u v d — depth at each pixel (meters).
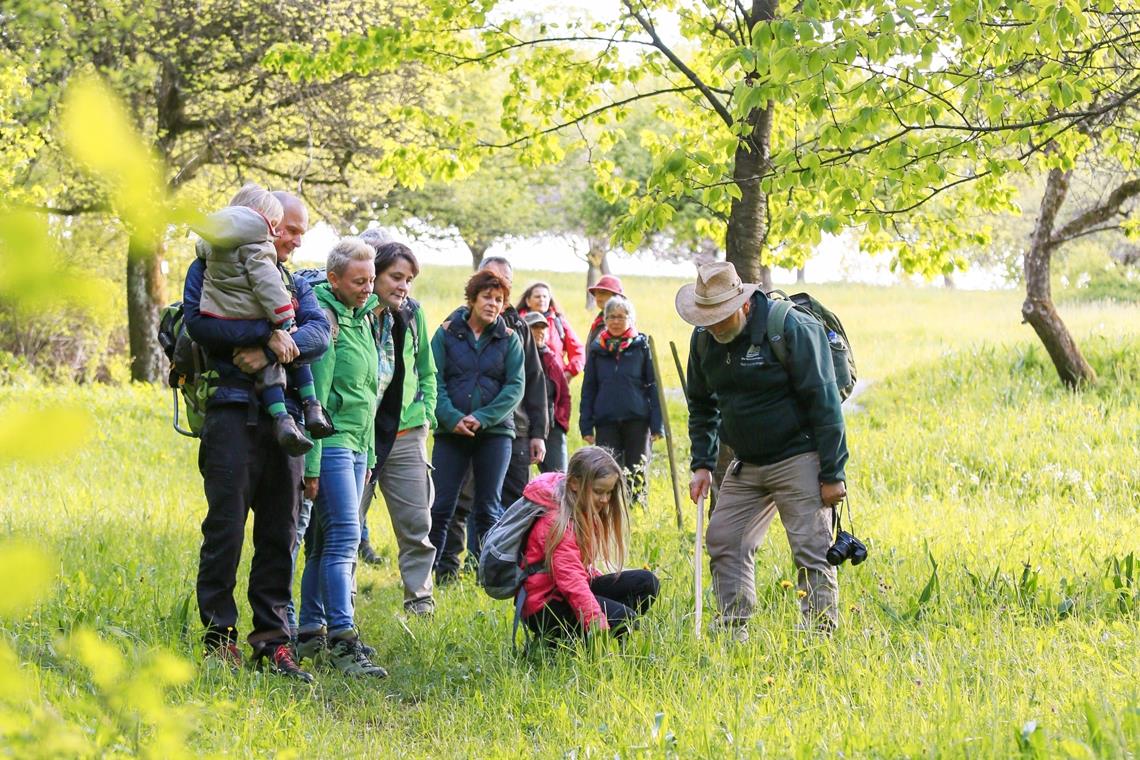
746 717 5.88
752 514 7.89
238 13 27.56
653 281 60.44
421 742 6.31
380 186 31.86
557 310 14.28
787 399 7.55
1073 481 14.02
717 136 14.27
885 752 5.18
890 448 16.62
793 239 13.32
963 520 11.87
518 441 11.68
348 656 7.61
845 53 8.56
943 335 33.28
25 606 1.25
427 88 29.12
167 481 16.38
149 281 29.97
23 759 3.32
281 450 7.27
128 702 3.04
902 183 9.52
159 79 28.28
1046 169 12.79
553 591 7.30
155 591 8.55
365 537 11.97
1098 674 6.25
